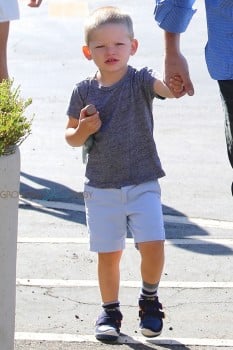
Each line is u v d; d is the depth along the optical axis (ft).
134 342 27.04
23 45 70.08
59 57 67.00
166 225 37.11
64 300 29.78
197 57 67.10
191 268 32.55
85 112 25.90
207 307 29.35
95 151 26.53
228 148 26.17
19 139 23.02
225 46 25.50
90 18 26.53
